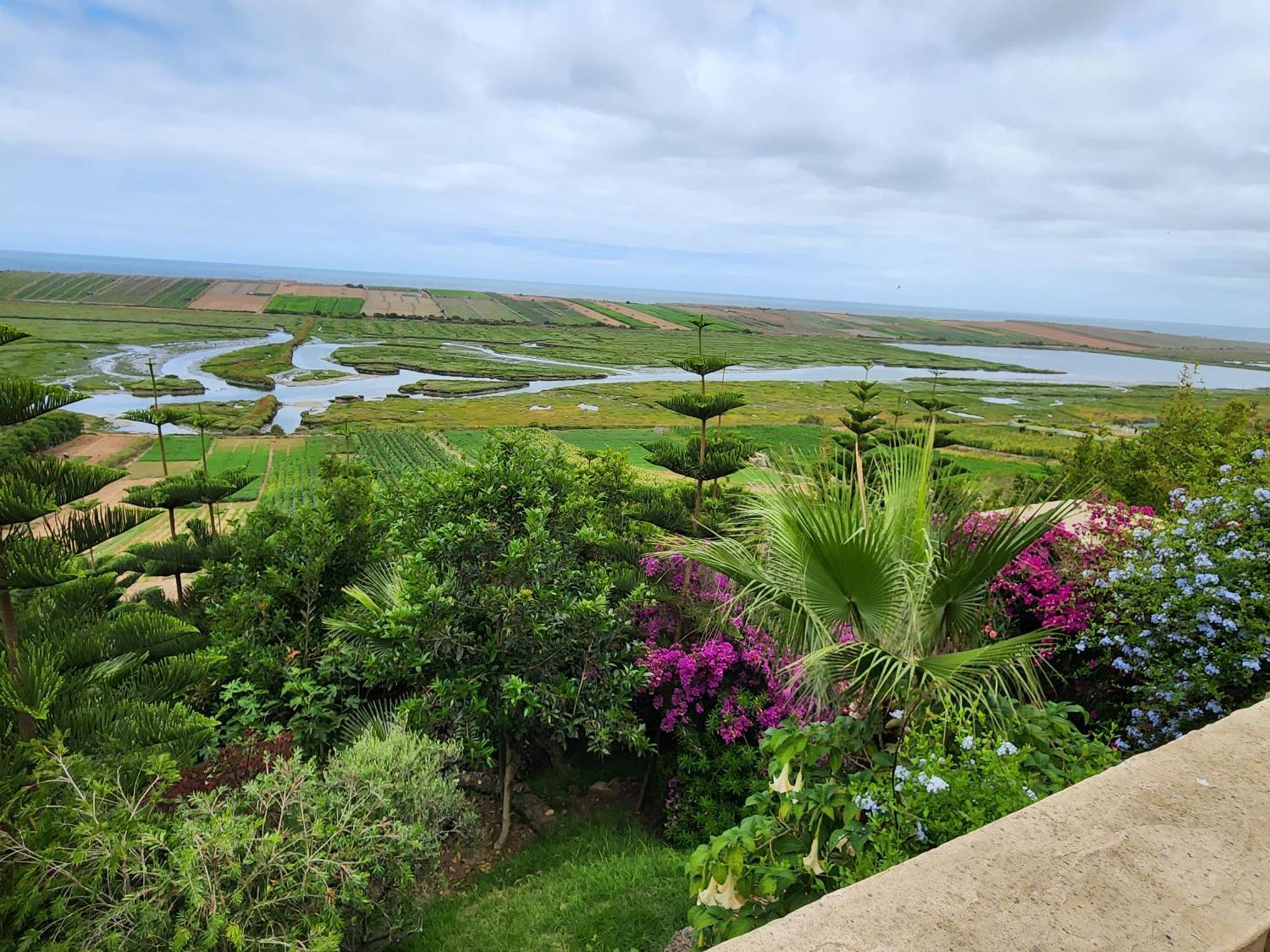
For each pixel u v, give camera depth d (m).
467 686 5.60
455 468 6.74
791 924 1.13
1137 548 3.94
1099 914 1.11
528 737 7.25
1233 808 1.36
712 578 6.60
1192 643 3.33
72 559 4.24
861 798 2.51
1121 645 3.70
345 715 6.27
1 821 3.45
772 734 3.02
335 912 3.72
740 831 2.70
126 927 3.43
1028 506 3.31
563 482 6.71
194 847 3.49
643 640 6.82
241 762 4.90
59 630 5.38
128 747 4.46
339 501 8.19
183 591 9.55
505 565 5.80
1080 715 4.00
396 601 6.08
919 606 2.85
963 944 1.07
